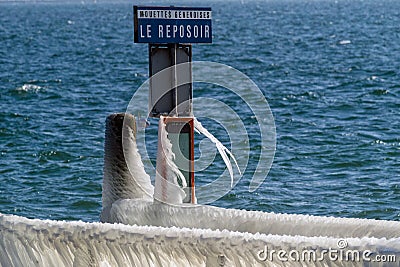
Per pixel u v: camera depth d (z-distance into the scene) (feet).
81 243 36.42
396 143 131.95
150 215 46.80
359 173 107.34
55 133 152.46
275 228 42.98
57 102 208.03
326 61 328.49
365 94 213.25
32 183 106.01
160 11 50.19
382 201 91.76
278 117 172.35
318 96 211.20
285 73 285.02
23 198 97.40
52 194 99.09
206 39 50.96
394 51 373.61
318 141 135.74
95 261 36.37
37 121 170.50
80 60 363.76
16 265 37.32
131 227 36.24
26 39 538.88
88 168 115.96
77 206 93.61
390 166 112.37
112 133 49.34
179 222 45.50
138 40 50.06
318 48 407.85
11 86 246.06
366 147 128.36
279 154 121.70
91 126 162.81
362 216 86.84
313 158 118.73
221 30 604.90
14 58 384.88
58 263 36.91
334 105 190.29
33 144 138.51
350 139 137.08
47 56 393.70
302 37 499.92
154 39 50.16
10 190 101.55
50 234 36.83
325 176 105.60
